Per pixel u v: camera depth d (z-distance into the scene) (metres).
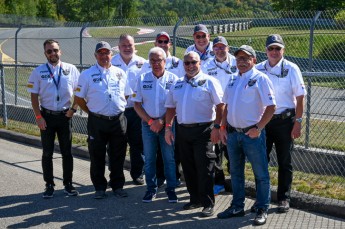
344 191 6.65
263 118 5.62
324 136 8.65
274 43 6.00
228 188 7.09
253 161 5.77
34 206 6.62
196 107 6.04
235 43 12.55
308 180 7.22
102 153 6.88
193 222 5.95
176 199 6.70
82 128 10.87
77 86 6.78
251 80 5.64
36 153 9.54
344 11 10.68
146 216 6.20
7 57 25.06
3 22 49.00
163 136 6.59
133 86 7.59
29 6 67.38
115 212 6.36
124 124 6.92
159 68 6.54
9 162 8.82
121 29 20.89
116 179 7.00
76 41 26.58
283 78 6.01
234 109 5.73
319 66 14.43
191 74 6.09
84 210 6.46
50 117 6.88
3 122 11.82
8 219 6.16
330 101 10.64
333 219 5.96
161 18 12.95
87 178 7.95
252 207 6.25
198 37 7.01
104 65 6.79
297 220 5.92
